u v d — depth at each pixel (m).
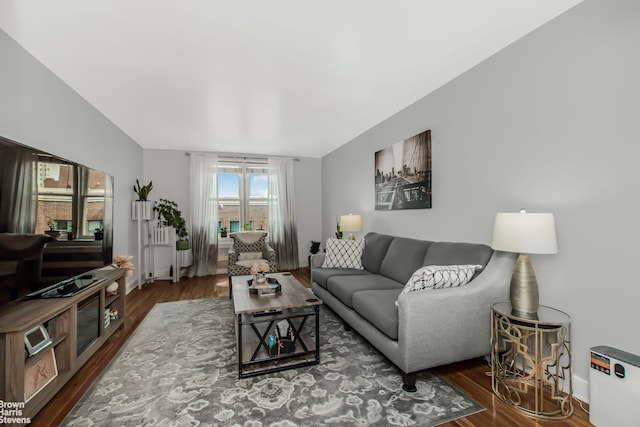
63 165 2.10
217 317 3.12
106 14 1.74
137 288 4.41
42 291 1.87
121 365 2.11
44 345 1.61
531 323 1.62
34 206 1.79
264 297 2.34
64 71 2.44
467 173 2.51
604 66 1.60
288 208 5.86
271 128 4.10
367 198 4.23
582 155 1.71
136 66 2.37
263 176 5.82
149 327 2.84
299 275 5.27
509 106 2.14
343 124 3.95
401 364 1.79
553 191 1.87
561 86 1.81
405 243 3.05
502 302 1.96
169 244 4.77
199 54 2.19
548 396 1.73
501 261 2.06
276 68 2.42
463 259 2.30
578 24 1.71
